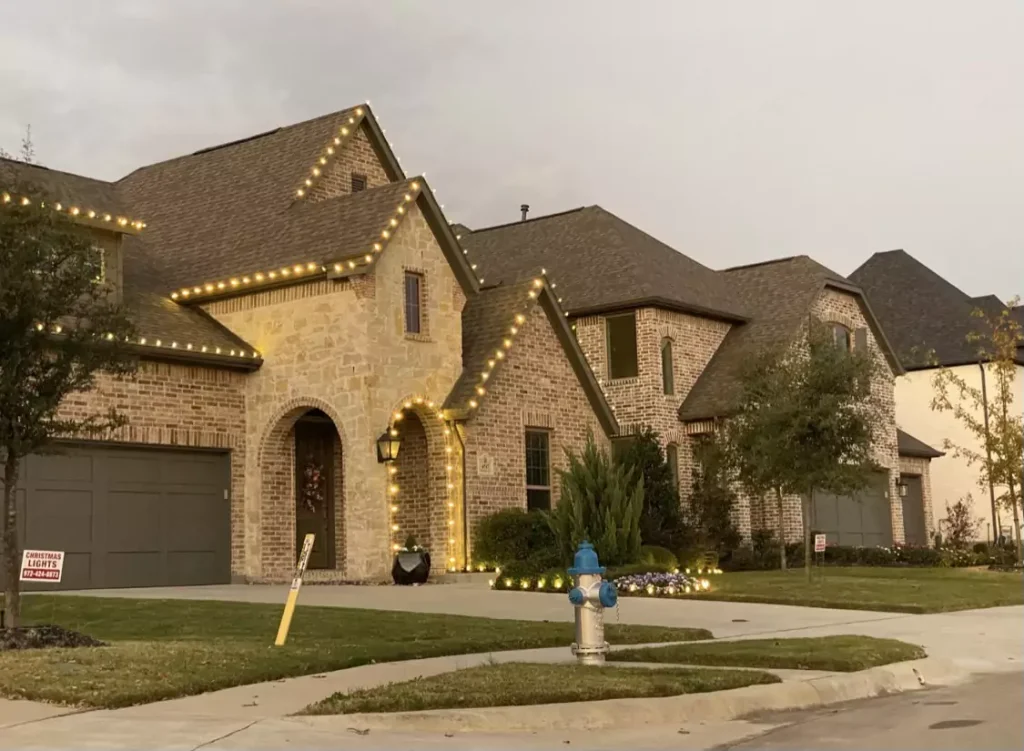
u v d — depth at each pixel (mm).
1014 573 29984
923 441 48594
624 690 10453
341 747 8438
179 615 16766
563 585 22125
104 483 23172
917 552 35562
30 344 13805
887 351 39844
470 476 26250
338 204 26547
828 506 36469
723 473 31297
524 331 28344
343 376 24453
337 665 12375
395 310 25062
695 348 35062
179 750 8164
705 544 30359
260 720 9391
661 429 33125
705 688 10867
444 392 26109
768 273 38719
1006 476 33188
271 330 25625
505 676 11219
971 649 14773
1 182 14281
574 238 38250
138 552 23578
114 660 11836
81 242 14273
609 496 24312
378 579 23891
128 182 33688
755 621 17688
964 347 48562
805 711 10703
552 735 9289
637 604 20125
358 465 24141
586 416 29922
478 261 39094
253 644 13648
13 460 13914
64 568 22328
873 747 8703
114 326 14461
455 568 25797
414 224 25828
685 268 37719
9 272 13453
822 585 23688
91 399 22859
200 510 24750
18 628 13766
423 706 9797
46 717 9477
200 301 26656
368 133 30578
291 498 25688
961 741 8875
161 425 24016
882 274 53938
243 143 32094
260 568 25109
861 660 12703
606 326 34344
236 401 25594
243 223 28172
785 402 24125
